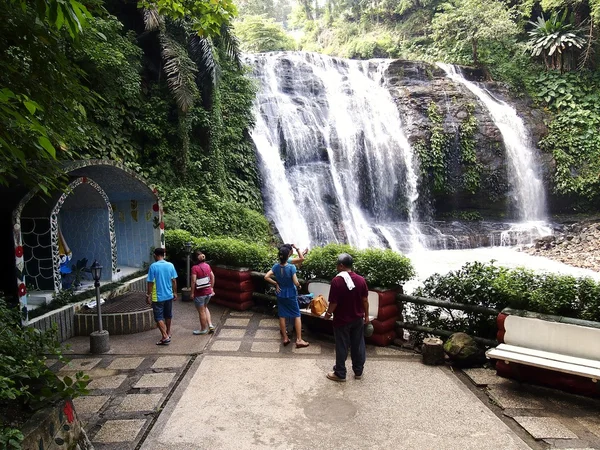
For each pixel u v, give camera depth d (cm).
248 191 1582
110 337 698
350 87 2200
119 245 973
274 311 805
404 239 1689
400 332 648
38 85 303
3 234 608
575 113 2167
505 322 517
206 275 703
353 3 3966
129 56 1291
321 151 1866
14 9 279
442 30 2692
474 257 1516
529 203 2059
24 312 603
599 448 375
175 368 567
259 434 408
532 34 2428
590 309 485
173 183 1365
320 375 537
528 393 477
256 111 1847
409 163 1930
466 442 390
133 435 407
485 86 2295
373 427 417
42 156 329
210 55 1395
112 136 1245
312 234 1664
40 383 344
